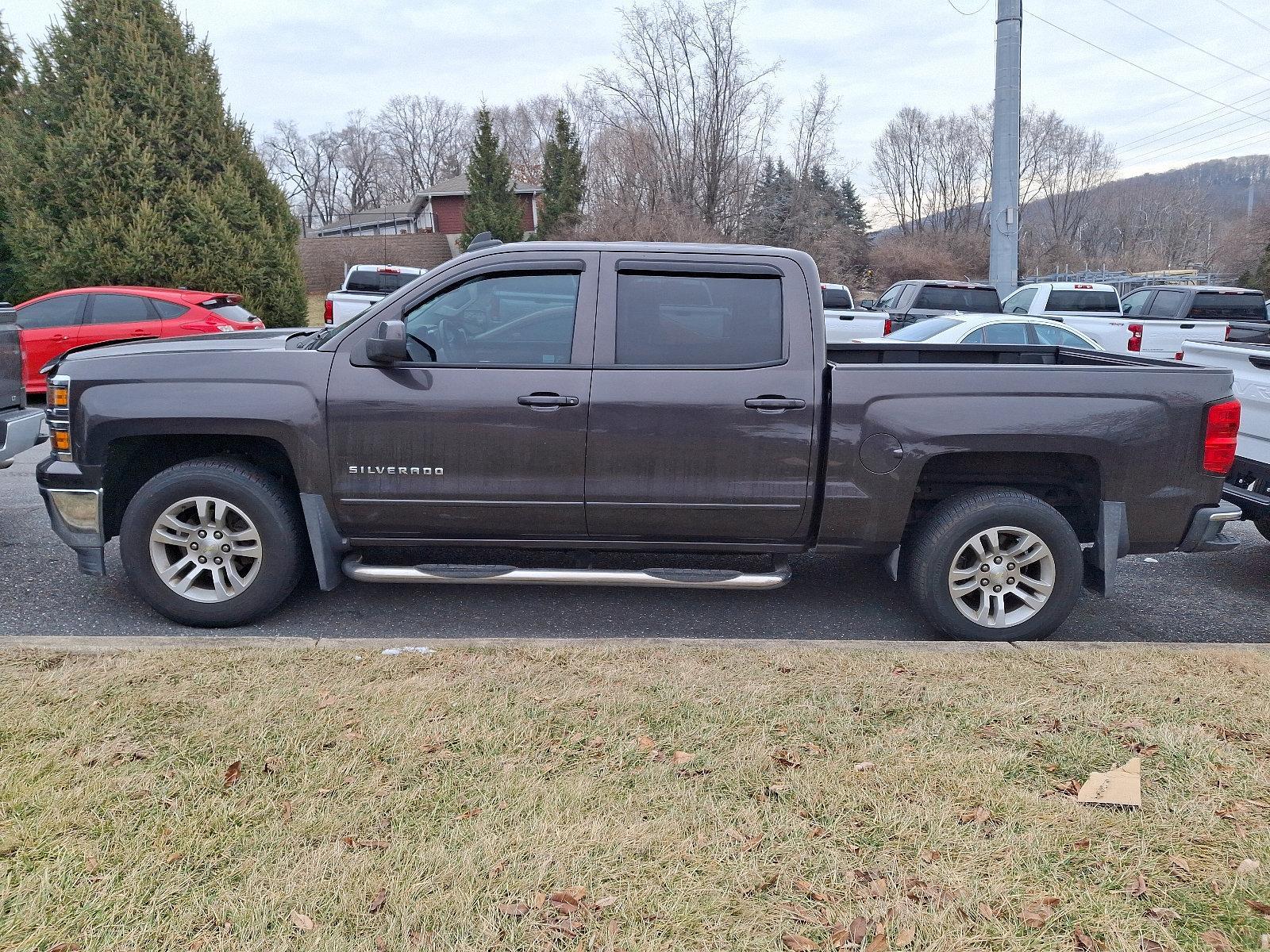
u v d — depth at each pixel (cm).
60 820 270
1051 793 300
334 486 453
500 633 479
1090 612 535
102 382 449
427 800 286
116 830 268
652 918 238
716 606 527
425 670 381
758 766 310
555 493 453
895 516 450
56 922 231
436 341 460
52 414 457
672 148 4381
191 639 411
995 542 454
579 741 325
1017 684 382
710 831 274
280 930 230
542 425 446
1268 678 392
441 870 253
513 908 239
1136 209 9194
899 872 258
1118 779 304
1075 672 395
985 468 472
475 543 470
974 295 1714
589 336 451
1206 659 412
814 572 589
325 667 382
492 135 4544
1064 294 1778
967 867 261
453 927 233
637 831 273
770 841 270
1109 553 453
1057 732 339
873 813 285
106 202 1648
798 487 453
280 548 459
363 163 9388
